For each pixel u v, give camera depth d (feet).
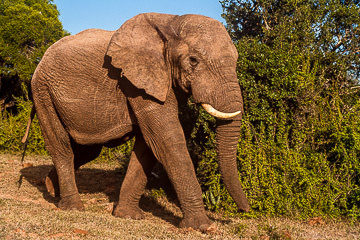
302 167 22.13
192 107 24.67
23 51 92.79
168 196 27.32
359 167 21.65
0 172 33.71
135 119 19.97
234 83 16.78
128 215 20.29
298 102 22.41
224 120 17.57
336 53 27.04
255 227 18.93
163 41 18.37
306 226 19.57
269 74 22.40
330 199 21.63
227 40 17.34
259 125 22.82
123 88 19.66
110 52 18.34
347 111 24.12
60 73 20.81
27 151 49.16
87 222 17.75
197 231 17.03
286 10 33.19
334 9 30.58
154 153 18.57
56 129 22.03
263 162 21.90
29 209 19.97
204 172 23.65
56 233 15.07
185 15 18.35
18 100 57.26
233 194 17.87
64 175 22.17
